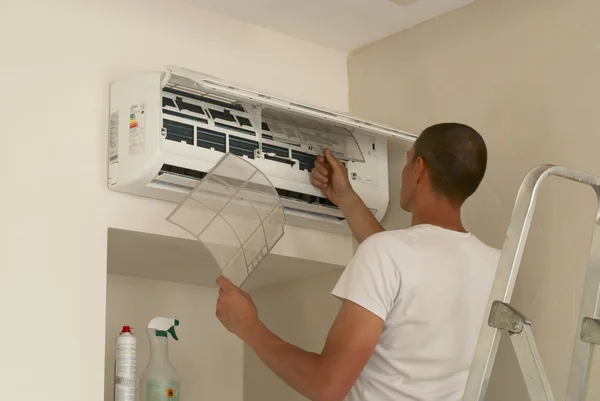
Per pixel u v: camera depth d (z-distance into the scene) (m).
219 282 1.87
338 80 2.62
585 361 1.61
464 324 1.76
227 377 2.67
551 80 2.14
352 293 1.70
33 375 1.79
